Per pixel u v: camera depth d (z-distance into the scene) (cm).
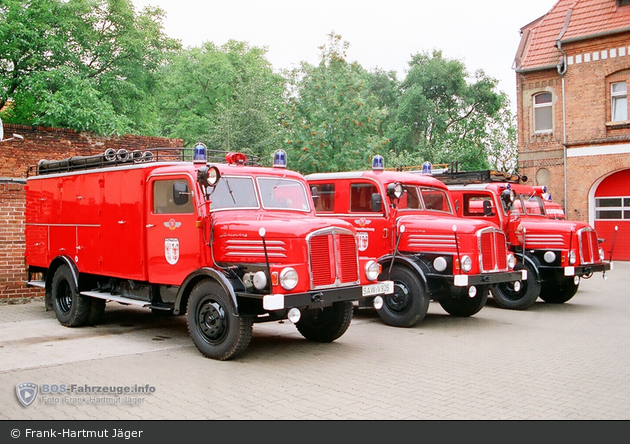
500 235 976
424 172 1188
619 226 2166
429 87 3581
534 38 2394
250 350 763
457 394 566
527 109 2353
